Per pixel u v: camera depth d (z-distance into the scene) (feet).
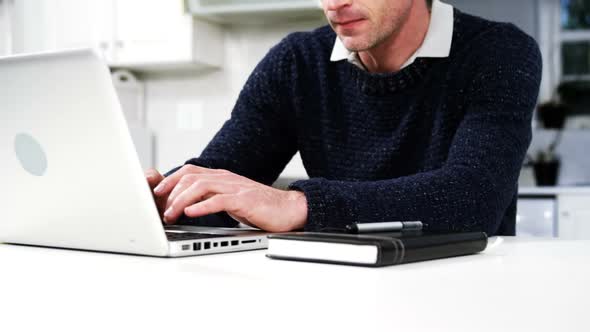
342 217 3.03
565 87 12.14
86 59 2.36
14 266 2.36
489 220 3.39
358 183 3.23
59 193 2.74
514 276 2.13
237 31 11.04
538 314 1.53
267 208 2.99
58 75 2.46
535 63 4.42
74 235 2.86
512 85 4.17
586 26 12.03
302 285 1.93
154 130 11.57
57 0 11.29
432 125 4.56
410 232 2.75
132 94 11.43
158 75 11.57
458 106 4.44
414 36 4.52
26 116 2.66
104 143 2.48
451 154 3.77
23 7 11.60
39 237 3.02
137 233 2.61
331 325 1.44
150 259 2.56
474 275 2.15
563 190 10.04
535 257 2.67
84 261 2.51
